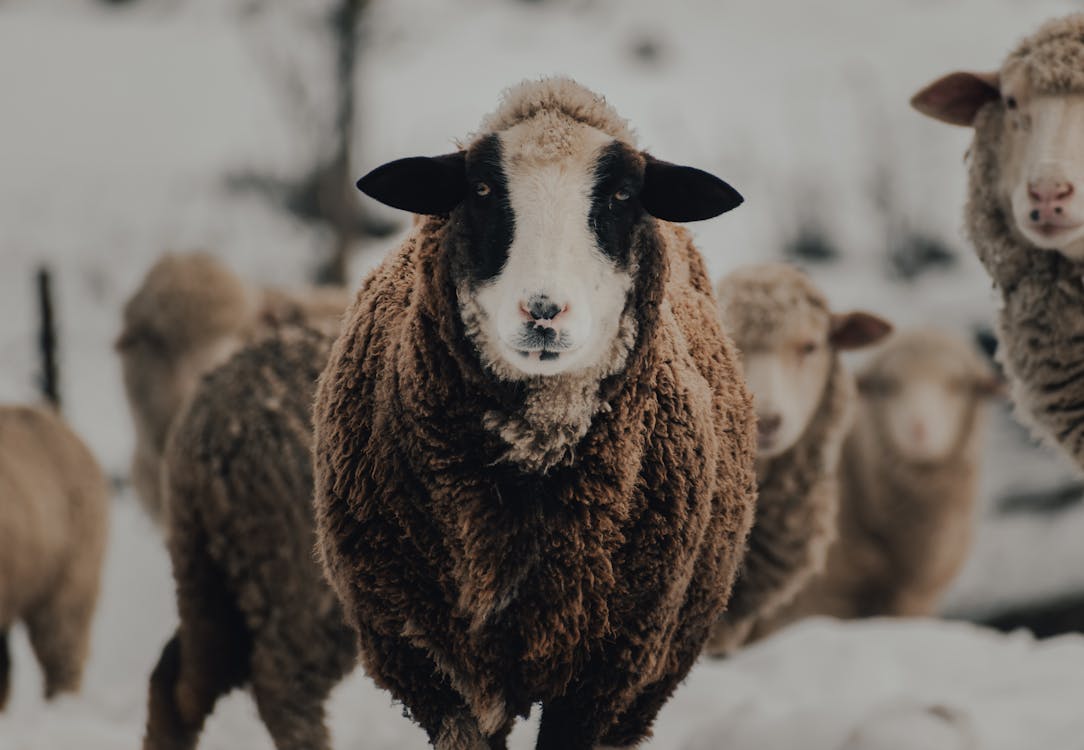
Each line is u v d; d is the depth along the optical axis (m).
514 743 7.65
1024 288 7.08
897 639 9.02
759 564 7.94
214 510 6.76
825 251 30.12
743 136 33.09
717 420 5.62
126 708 9.38
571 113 5.22
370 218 30.47
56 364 14.04
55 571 10.54
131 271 29.05
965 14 38.66
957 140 32.94
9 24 38.19
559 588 5.04
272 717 6.75
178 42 37.25
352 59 28.28
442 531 5.07
